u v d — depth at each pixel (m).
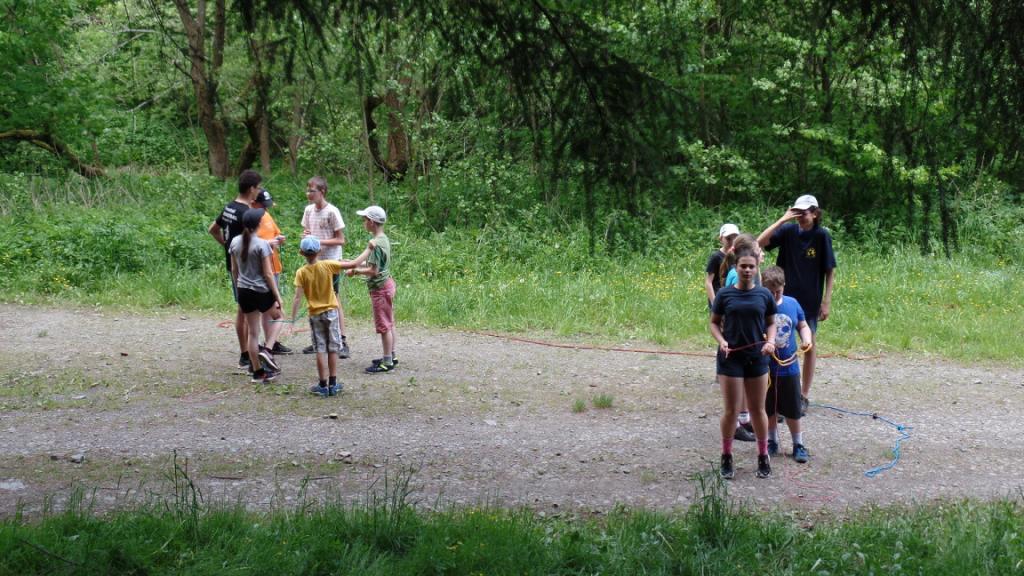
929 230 4.55
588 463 5.89
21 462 5.60
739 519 4.55
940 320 11.01
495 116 4.71
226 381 7.77
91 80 17.02
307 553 4.01
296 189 17.91
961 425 6.95
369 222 8.15
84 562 3.83
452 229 15.03
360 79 4.68
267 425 6.55
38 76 16.36
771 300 5.46
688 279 12.89
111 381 7.68
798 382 5.90
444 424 6.74
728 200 15.58
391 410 7.06
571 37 4.30
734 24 5.00
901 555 4.23
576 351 9.64
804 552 4.25
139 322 10.40
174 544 4.10
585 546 4.24
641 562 4.14
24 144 17.69
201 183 17.05
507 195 14.50
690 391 7.94
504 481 5.52
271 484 5.35
